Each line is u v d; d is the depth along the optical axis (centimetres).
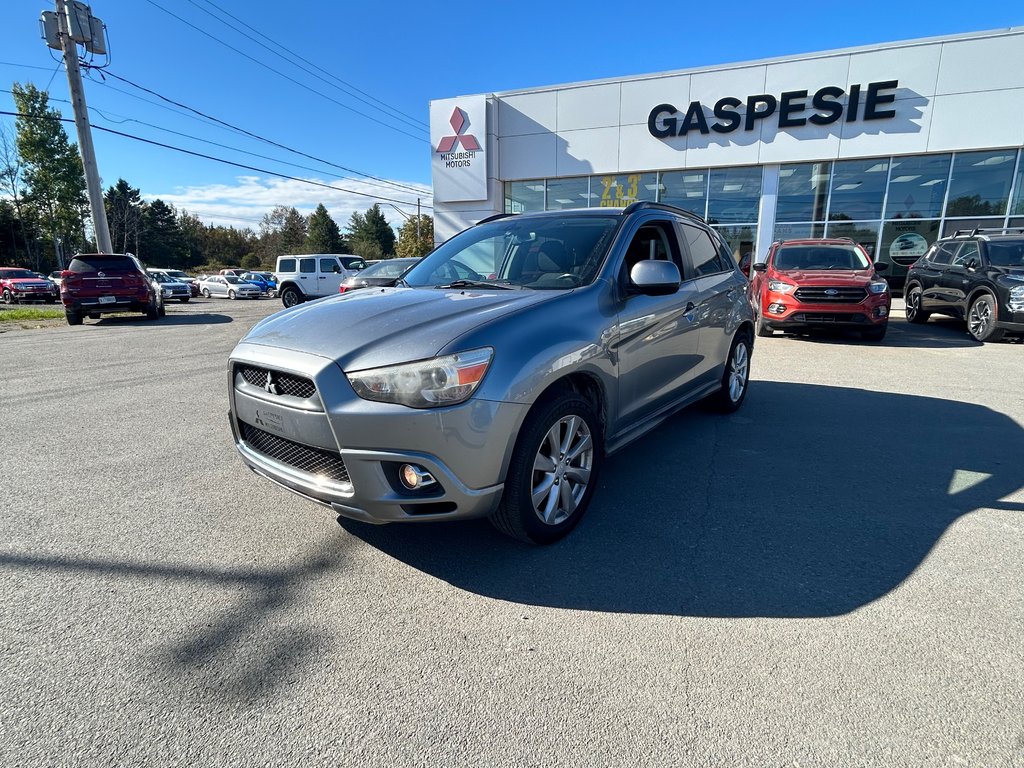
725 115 1483
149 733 175
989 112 1319
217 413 537
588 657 208
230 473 384
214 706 185
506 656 209
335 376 239
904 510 322
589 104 1598
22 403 575
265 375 267
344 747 170
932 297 1083
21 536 296
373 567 268
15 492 352
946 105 1343
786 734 173
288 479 265
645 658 207
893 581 253
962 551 277
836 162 1459
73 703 186
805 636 218
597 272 327
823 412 524
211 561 273
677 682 195
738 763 163
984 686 191
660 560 273
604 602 241
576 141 1627
